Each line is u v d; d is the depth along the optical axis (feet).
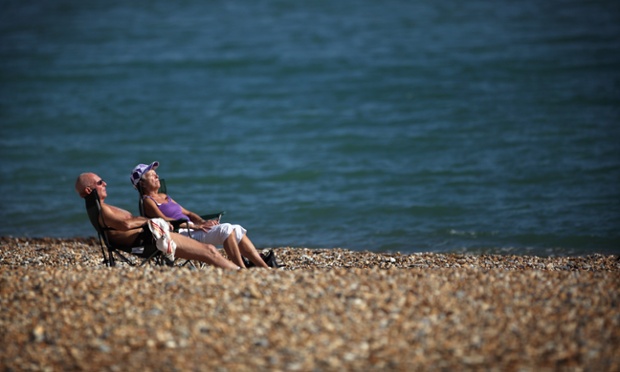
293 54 337.72
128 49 376.68
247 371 54.29
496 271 75.20
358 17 425.28
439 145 195.31
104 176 180.96
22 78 321.52
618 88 246.27
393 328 59.98
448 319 61.41
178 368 55.11
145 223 82.74
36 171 187.42
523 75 274.57
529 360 54.70
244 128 227.61
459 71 286.87
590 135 194.59
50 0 579.07
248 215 149.07
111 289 69.67
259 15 451.12
